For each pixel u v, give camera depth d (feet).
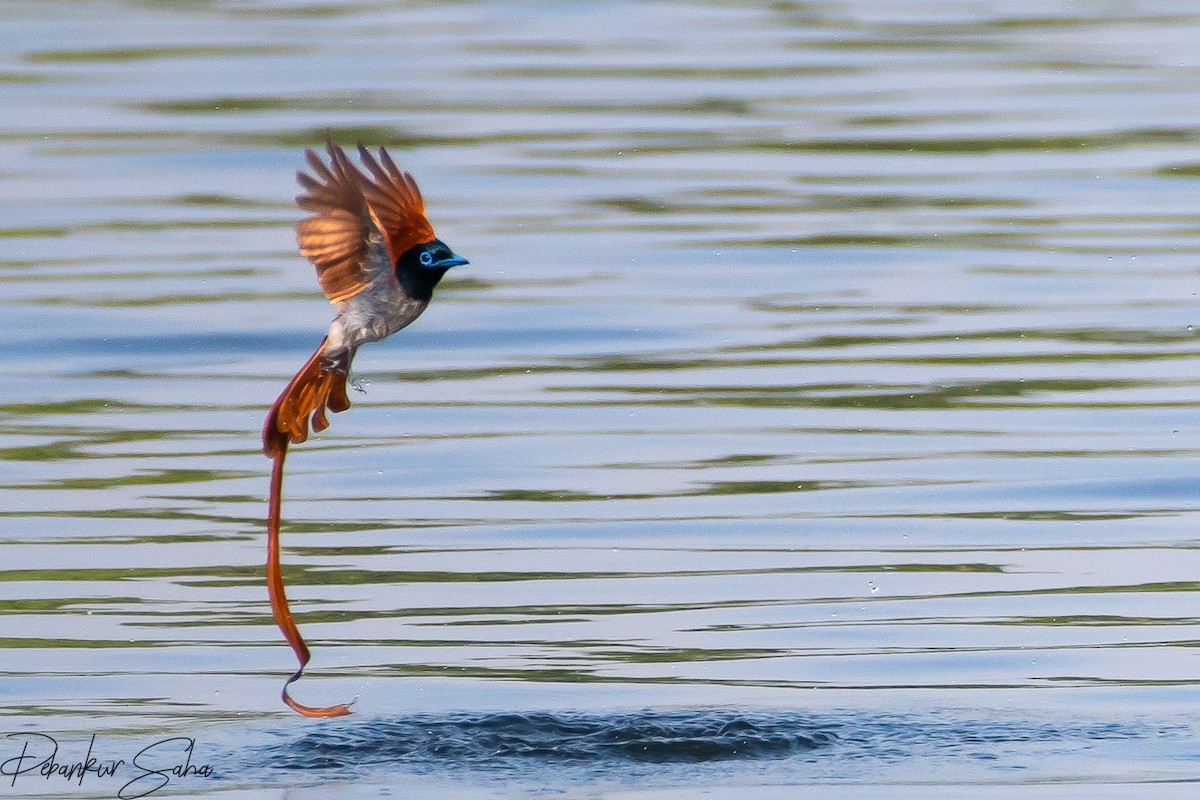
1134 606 38.45
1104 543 42.19
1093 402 51.34
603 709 33.22
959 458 47.52
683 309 59.52
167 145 76.43
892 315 58.85
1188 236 65.98
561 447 48.65
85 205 69.26
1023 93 84.84
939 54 92.68
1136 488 45.44
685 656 35.86
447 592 39.37
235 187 71.87
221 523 43.50
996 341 56.29
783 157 75.56
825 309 59.52
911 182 72.33
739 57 91.86
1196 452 47.65
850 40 95.91
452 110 81.66
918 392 52.26
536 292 60.85
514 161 74.33
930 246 65.16
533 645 36.42
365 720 32.68
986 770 30.40
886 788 29.68
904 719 32.68
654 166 74.08
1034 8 104.22
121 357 55.31
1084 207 69.56
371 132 77.82
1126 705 33.30
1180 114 80.84
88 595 38.88
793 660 35.70
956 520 43.60
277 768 30.53
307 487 46.01
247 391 52.80
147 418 50.62
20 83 85.87
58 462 47.21
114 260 63.46
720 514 44.04
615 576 40.34
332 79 86.84
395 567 40.86
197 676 34.76
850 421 50.19
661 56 92.17
